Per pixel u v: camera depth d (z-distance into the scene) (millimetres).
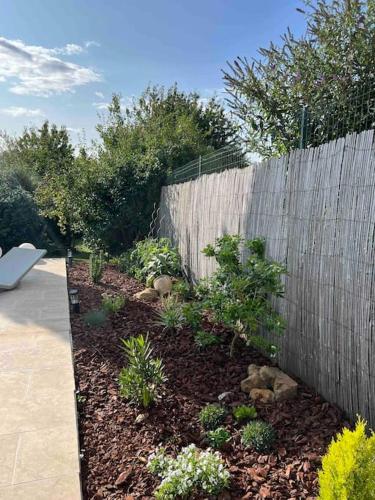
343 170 3002
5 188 12125
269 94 5551
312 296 3367
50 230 13203
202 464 2324
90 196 11492
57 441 2764
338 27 4711
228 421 2973
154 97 18250
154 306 6074
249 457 2588
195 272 7125
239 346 4328
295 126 5254
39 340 4617
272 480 2371
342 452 1681
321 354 3256
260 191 4445
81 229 11984
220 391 3430
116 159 11758
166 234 9664
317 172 3344
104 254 10633
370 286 2693
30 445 2719
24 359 4090
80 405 3260
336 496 1648
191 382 3580
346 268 2938
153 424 2973
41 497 2273
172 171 11250
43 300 6414
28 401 3270
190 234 7465
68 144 19781
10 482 2385
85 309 5914
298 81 5000
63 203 11430
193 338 4539
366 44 4449
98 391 3482
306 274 3461
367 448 1663
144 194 11461
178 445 2742
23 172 14320
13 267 7590
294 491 2266
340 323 3012
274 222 4066
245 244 4258
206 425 2932
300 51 5148
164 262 7605
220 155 6648
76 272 8953
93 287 7410
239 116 5953
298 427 2873
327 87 4750
